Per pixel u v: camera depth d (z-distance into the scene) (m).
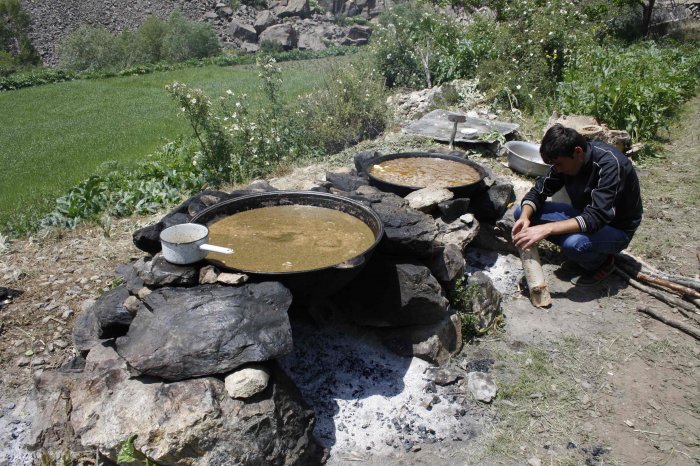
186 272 2.49
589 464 2.50
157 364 2.17
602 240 3.69
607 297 3.81
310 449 2.41
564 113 7.55
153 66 21.30
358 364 2.99
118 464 2.21
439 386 2.92
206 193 3.40
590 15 15.88
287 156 6.90
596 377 3.06
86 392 2.32
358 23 32.59
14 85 18.17
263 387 2.20
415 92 9.69
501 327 3.48
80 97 15.98
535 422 2.73
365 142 6.83
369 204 3.40
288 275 2.41
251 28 28.38
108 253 4.46
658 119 7.22
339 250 2.77
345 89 8.09
